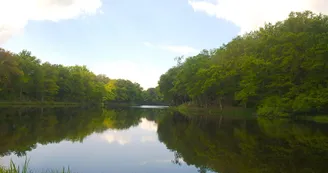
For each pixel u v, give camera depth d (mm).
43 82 86125
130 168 14172
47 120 34688
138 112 69562
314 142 21891
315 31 55250
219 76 61062
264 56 53312
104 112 63125
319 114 44281
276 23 65312
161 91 105562
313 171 13586
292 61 43812
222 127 33000
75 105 102188
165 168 14336
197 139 23797
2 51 66500
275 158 16391
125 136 24891
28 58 86562
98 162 15086
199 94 71250
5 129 24812
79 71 119500
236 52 68125
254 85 50250
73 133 24797
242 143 21641
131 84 173125
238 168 14242
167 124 37031
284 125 34812
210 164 15055
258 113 50531
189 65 82312
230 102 72500
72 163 14625
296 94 42906
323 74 41125
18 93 81375
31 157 15422
